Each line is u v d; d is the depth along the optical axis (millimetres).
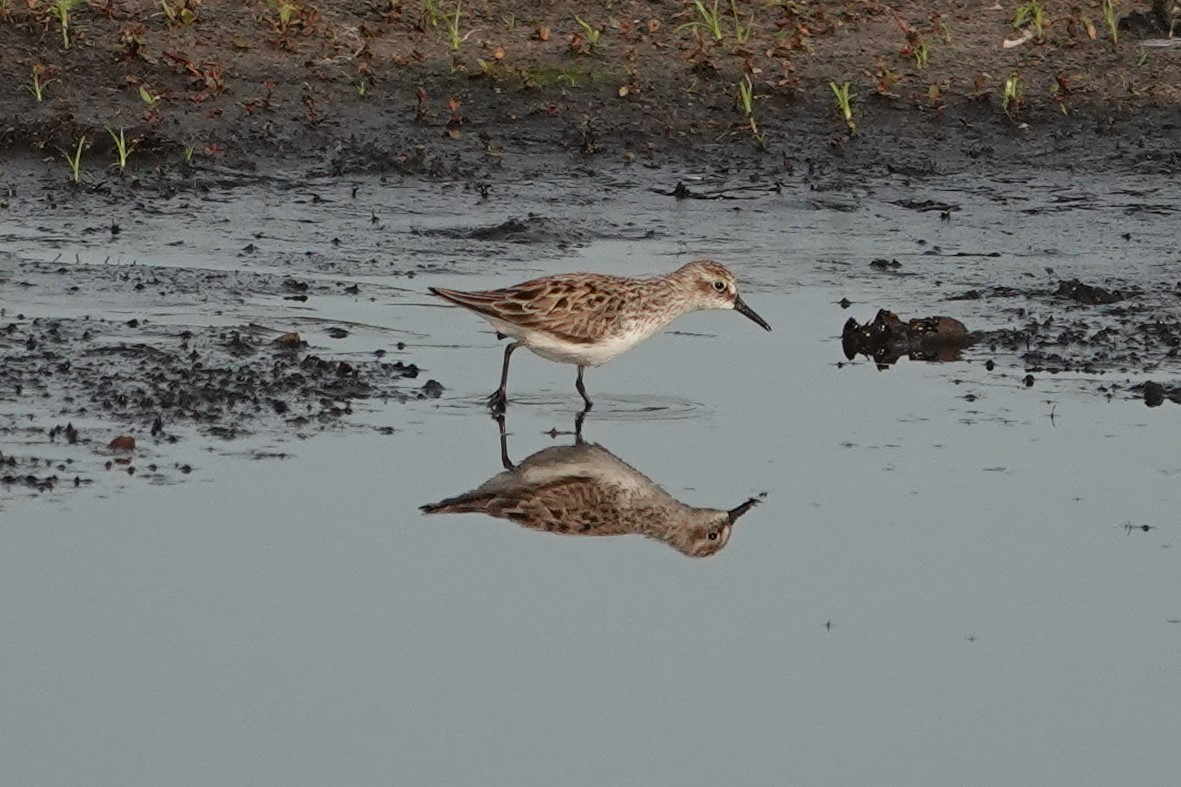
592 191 17797
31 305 14055
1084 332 14367
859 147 18953
